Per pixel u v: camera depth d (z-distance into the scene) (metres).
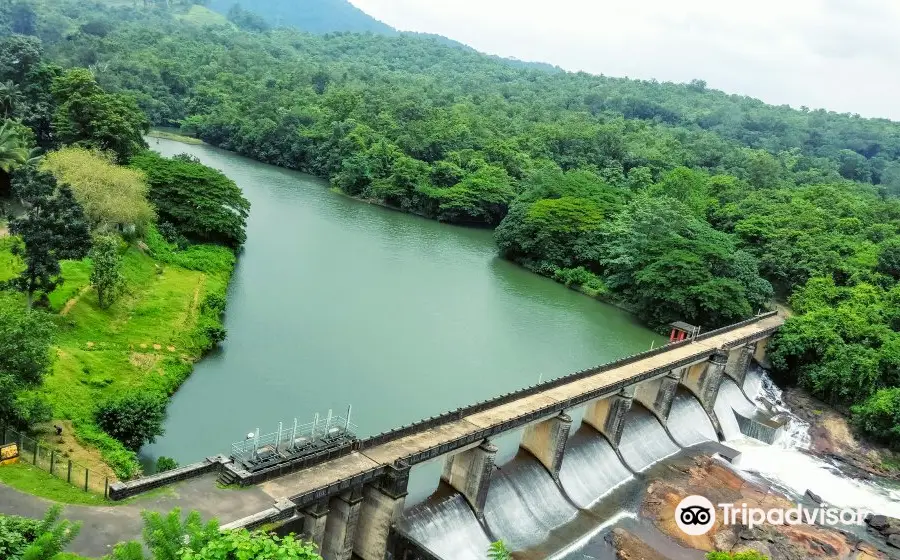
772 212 185.12
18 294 82.25
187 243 132.25
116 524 45.16
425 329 121.44
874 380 111.31
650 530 76.31
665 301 140.12
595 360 120.06
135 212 112.75
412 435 65.12
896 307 131.50
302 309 119.38
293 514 49.88
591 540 72.56
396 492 57.69
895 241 155.38
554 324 136.50
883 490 95.06
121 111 149.38
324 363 100.06
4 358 55.28
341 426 67.56
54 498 46.97
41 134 155.75
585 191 196.50
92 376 74.88
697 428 103.88
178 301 103.69
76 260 93.12
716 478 90.25
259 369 94.38
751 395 120.31
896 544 80.19
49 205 80.75
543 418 74.94
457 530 65.62
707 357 105.62
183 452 72.12
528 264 178.88
